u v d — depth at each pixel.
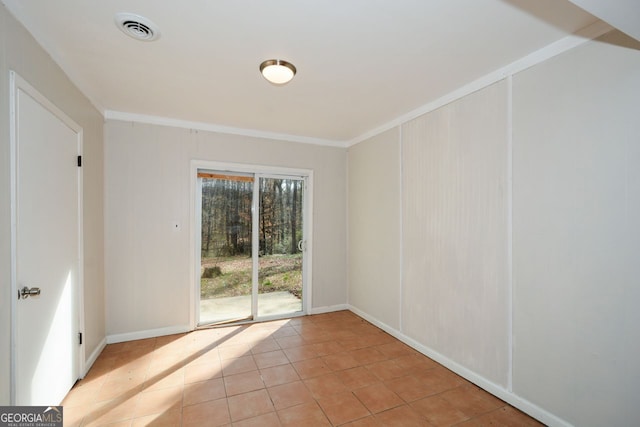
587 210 1.70
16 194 1.53
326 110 3.04
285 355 2.83
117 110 3.05
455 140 2.55
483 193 2.31
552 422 1.86
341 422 1.91
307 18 1.64
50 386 1.88
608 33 1.62
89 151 2.58
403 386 2.33
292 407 2.06
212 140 3.51
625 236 1.56
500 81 2.19
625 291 1.56
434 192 2.77
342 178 4.27
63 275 2.06
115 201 3.08
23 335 1.58
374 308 3.66
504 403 2.12
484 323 2.29
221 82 2.42
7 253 1.46
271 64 2.08
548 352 1.89
